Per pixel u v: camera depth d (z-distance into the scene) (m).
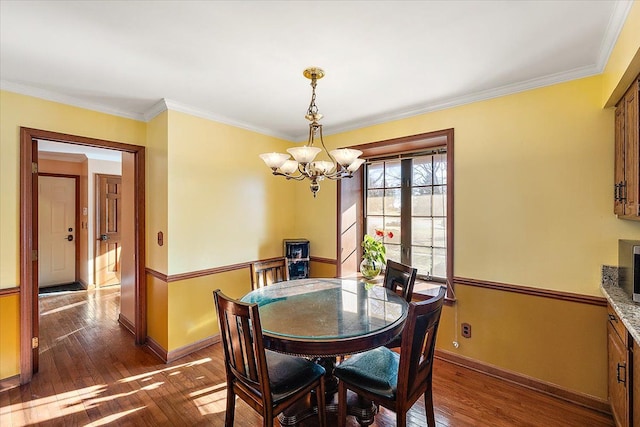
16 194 2.43
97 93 2.59
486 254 2.55
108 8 1.51
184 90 2.54
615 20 1.58
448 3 1.48
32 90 2.47
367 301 2.16
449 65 2.10
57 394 2.27
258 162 3.62
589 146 2.12
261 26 1.67
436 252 3.24
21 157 2.44
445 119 2.79
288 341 1.59
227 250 3.28
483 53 1.95
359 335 1.62
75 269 5.61
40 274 5.27
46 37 1.76
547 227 2.28
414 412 2.09
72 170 5.58
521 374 2.37
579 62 2.04
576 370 2.16
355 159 2.01
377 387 1.62
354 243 3.80
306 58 2.02
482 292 2.57
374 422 1.99
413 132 3.01
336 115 3.16
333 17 1.59
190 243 2.95
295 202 4.12
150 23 1.64
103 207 5.38
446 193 2.97
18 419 2.00
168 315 2.79
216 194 3.18
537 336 2.31
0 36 1.75
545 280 2.28
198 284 3.02
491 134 2.53
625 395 1.67
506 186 2.45
